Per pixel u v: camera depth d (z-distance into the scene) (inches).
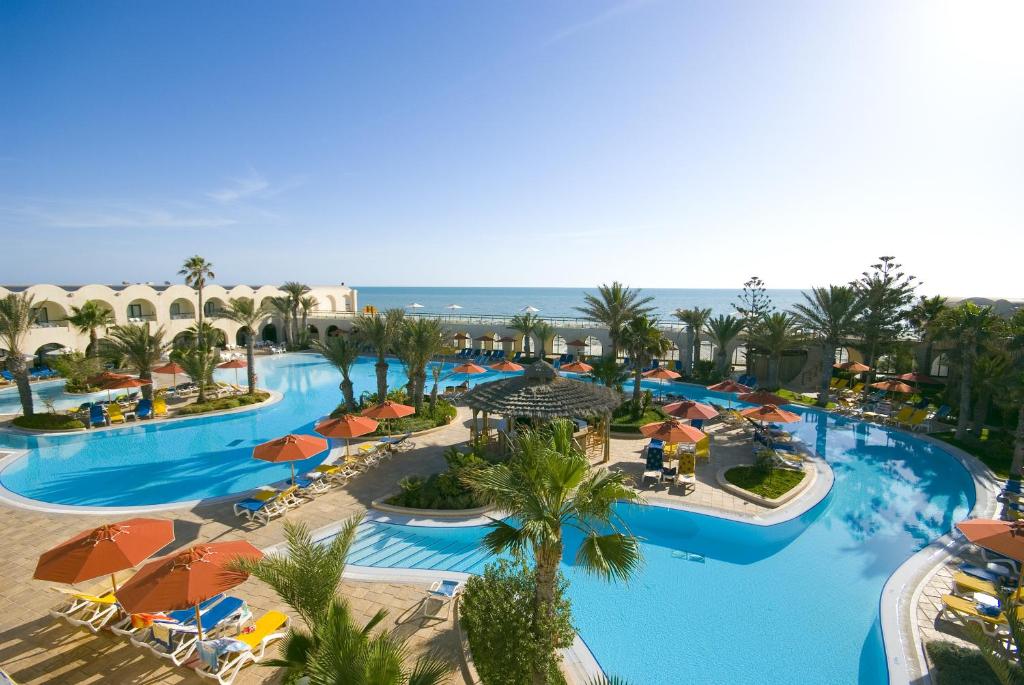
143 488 669.3
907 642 370.6
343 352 962.1
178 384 1268.5
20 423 914.7
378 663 229.5
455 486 600.7
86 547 334.0
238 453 818.2
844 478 710.5
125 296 1624.0
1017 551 367.2
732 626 406.3
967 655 343.3
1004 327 785.6
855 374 1327.5
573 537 547.8
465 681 321.1
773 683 350.0
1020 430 677.9
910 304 1190.3
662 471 663.1
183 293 1798.7
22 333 930.7
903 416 936.9
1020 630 274.7
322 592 285.6
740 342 1446.9
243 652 325.4
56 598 406.3
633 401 964.6
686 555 510.3
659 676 354.6
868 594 446.6
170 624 342.0
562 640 320.8
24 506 592.4
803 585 460.1
